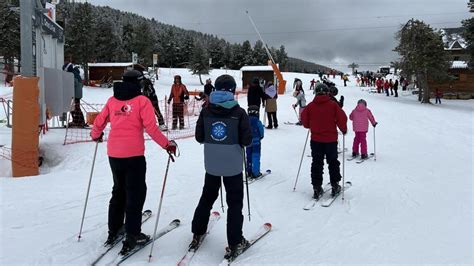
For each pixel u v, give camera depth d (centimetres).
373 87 5066
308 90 4366
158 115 1270
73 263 380
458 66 4150
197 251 416
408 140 1318
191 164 862
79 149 929
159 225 489
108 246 414
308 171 823
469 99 3984
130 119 398
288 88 4538
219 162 402
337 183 633
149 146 1036
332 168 624
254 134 736
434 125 1789
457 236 468
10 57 3853
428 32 3400
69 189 652
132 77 404
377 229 492
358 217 539
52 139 980
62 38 1307
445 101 3766
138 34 5834
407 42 3469
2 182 693
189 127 1426
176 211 547
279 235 468
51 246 419
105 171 786
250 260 397
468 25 3484
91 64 4588
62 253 402
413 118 2059
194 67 5616
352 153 995
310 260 399
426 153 1080
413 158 1000
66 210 542
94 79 4588
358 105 962
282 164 888
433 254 414
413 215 550
